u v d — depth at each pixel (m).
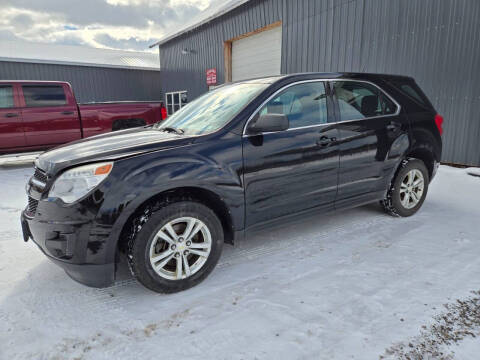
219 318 1.94
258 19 9.98
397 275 2.37
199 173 2.17
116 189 1.94
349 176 2.96
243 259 2.69
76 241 1.93
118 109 7.41
